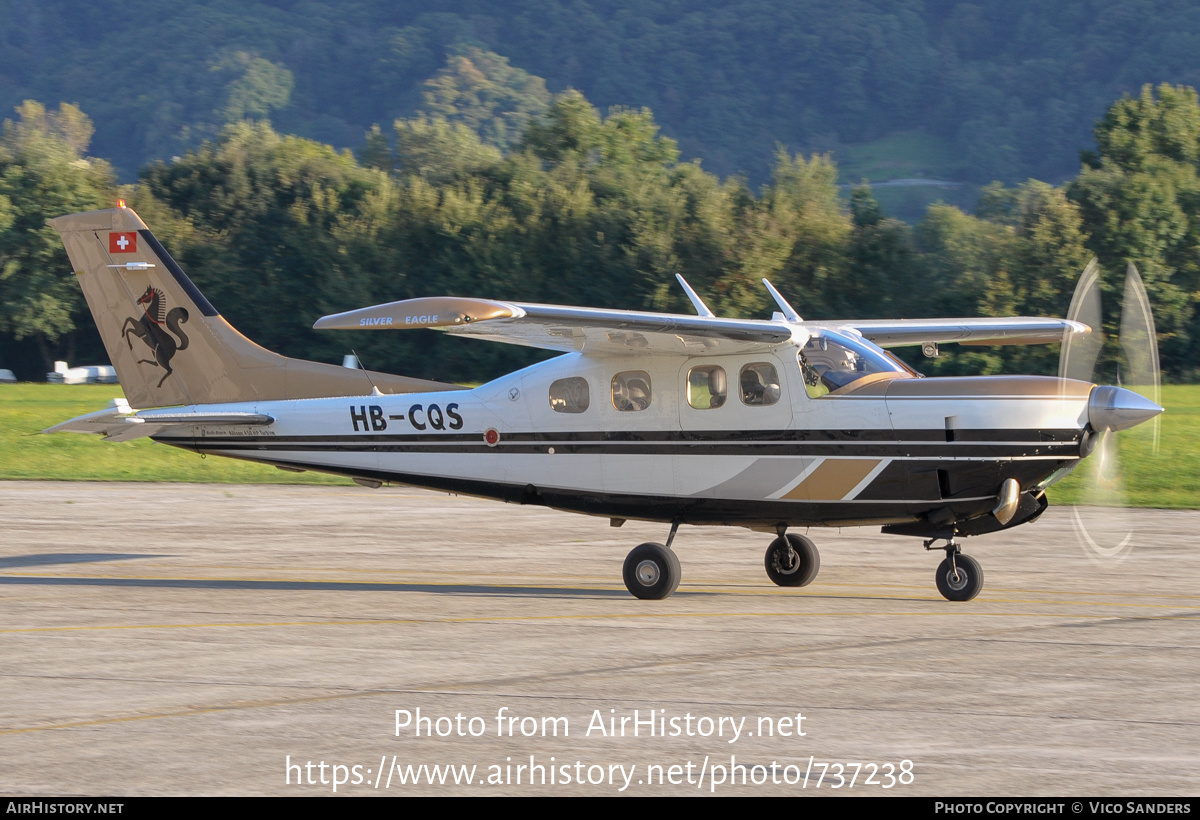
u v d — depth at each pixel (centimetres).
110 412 3052
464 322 2305
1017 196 18950
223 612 2622
